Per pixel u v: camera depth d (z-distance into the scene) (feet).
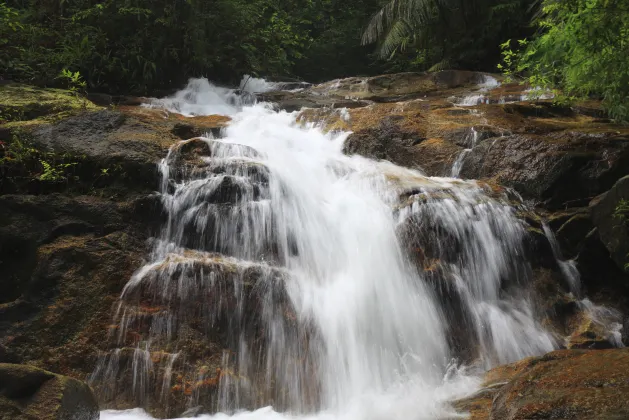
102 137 21.75
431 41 51.39
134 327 16.29
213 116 29.58
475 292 19.57
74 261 17.46
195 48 36.94
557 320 19.51
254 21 41.78
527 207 21.94
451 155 24.70
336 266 18.94
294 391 15.98
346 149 26.20
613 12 19.36
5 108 24.09
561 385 11.59
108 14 34.65
